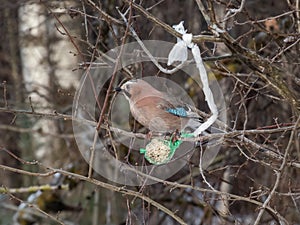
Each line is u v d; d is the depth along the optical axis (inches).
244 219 531.5
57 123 763.4
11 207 659.4
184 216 628.4
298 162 389.7
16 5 647.1
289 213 475.5
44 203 643.5
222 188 545.6
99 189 658.2
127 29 321.7
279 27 485.4
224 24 356.8
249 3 556.7
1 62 798.5
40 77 773.3
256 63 352.8
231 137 371.6
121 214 652.7
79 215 679.1
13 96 773.3
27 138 807.7
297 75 450.3
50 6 509.7
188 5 545.3
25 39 746.8
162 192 595.2
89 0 378.9
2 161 832.9
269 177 532.4
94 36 505.7
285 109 528.4
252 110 538.9
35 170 807.7
